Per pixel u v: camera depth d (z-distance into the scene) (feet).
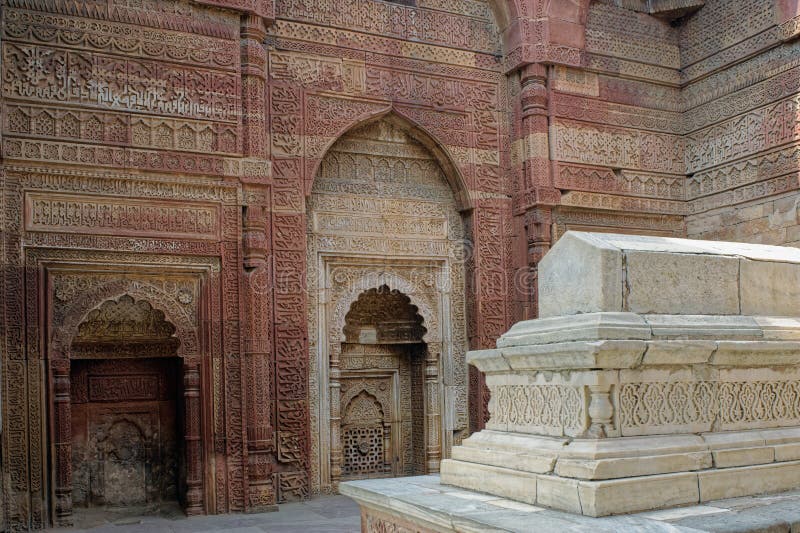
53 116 23.36
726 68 32.37
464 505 12.20
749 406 13.25
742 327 13.32
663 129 33.88
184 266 24.89
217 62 25.80
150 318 25.20
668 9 33.71
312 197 28.73
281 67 27.55
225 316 25.21
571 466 11.48
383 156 30.30
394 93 29.55
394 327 30.91
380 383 31.04
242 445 24.95
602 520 10.53
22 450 22.12
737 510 11.10
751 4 31.14
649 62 33.71
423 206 30.81
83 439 24.97
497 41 32.07
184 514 24.45
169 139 24.81
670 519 10.55
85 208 23.63
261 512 24.63
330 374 28.55
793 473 12.85
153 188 24.58
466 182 30.71
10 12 23.06
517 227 31.19
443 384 30.40
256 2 26.40
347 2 29.04
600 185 31.83
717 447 12.38
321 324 28.32
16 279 22.48
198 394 24.81
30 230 22.82
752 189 30.99
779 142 29.84
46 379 22.76
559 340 12.59
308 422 26.66
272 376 26.14
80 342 24.49
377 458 30.63
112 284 23.94
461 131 30.83
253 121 26.11
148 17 24.89
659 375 12.33
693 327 12.79
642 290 12.87
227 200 25.63
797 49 29.27
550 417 12.75
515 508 11.78
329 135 28.17
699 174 33.58
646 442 11.89
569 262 13.32
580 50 31.76
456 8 31.30
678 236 33.91
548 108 31.17
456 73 30.91
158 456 26.09
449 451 30.12
